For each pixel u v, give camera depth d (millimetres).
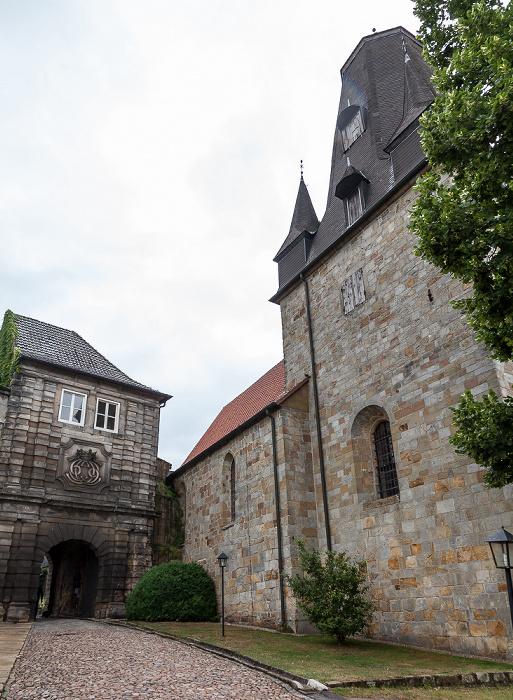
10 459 19734
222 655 10867
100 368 24250
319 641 12805
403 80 19797
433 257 8055
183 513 23859
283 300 20688
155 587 18359
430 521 12477
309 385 18047
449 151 7809
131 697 6949
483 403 8094
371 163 18641
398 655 10812
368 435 15680
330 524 15719
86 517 21047
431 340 13570
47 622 18672
